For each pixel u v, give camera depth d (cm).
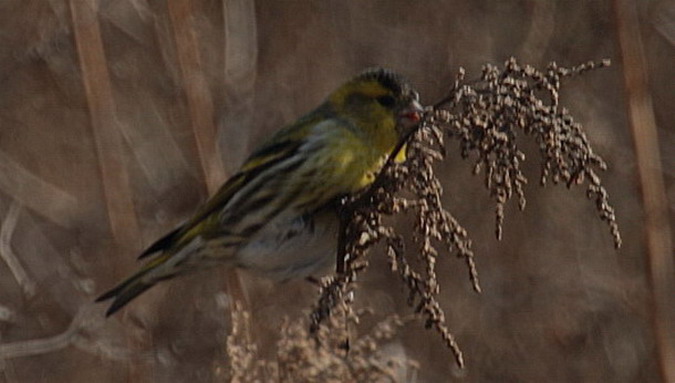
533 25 1340
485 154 648
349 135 870
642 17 1389
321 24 1341
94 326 1188
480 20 1363
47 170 1320
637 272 1315
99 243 1282
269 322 1136
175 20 1133
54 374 1234
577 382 1278
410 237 1255
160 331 1191
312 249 880
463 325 1291
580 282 1309
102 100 1139
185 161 1297
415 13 1362
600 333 1291
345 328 722
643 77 1099
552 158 643
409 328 1271
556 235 1323
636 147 1102
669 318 1102
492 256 1315
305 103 1317
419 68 1351
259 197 878
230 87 1295
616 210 1341
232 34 1308
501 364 1280
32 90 1332
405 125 867
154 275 900
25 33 1331
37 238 1287
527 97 648
